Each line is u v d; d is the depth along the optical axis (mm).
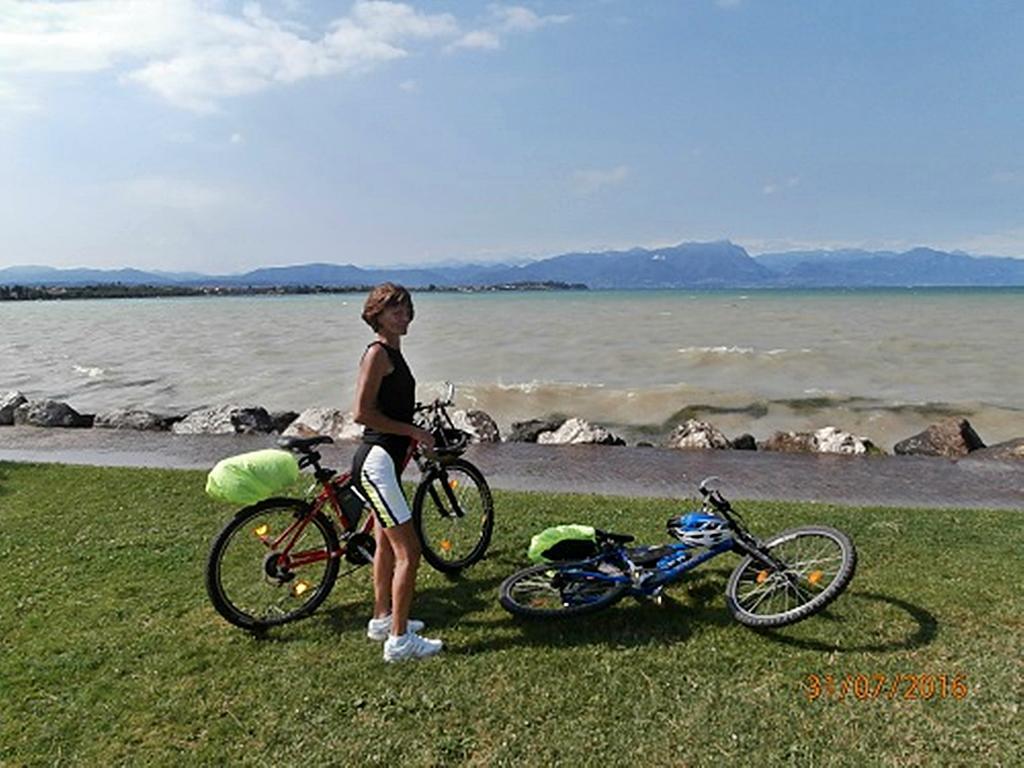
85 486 8883
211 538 6750
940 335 33094
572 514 7570
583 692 3992
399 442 4559
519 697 3959
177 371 24500
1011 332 34438
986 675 4062
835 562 4949
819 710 3777
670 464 11719
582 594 4848
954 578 5547
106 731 3746
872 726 3631
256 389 20688
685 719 3725
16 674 4285
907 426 15680
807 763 3365
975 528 7023
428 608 5156
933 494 9641
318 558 5086
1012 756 3371
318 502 5090
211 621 4969
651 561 4992
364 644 4617
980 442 13258
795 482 10352
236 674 4273
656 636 4605
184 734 3715
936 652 4340
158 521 7375
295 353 29531
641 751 3488
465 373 22438
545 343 31500
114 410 17547
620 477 10734
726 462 11875
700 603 5055
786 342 30328
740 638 4559
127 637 4738
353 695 4020
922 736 3541
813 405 17422
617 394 18547
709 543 4953
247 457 4836
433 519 6617
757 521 7332
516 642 4590
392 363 4418
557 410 17328
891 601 5070
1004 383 19938
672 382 20516
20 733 3730
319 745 3602
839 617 4797
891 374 21562
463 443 5996
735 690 3979
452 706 3896
